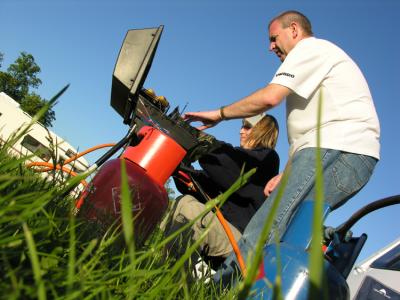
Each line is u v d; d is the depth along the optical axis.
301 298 1.43
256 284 1.48
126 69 2.15
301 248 1.59
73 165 1.79
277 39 2.77
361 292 3.07
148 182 1.75
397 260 2.95
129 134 2.06
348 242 1.80
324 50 2.38
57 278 0.70
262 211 2.23
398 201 1.55
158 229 1.99
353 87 2.35
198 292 1.50
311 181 2.20
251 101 2.34
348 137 2.24
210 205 0.64
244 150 2.66
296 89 2.31
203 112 2.46
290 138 2.51
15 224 0.76
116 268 1.04
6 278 0.64
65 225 1.10
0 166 0.97
